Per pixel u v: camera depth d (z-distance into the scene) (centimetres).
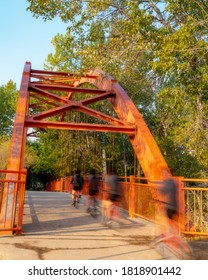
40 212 1058
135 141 1276
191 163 1518
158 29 1056
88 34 1171
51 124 1245
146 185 881
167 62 917
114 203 831
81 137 3053
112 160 2734
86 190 1789
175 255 525
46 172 4706
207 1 1021
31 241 622
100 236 691
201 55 941
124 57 1190
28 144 5172
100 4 1071
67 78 2055
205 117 1194
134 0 1029
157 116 1920
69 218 938
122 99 1488
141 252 569
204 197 1148
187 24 905
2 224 679
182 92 1062
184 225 729
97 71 1856
